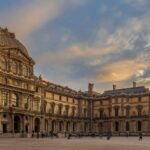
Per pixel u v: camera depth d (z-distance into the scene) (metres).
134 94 162.62
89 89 177.75
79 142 77.19
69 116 158.12
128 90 171.50
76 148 52.09
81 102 168.25
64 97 157.12
